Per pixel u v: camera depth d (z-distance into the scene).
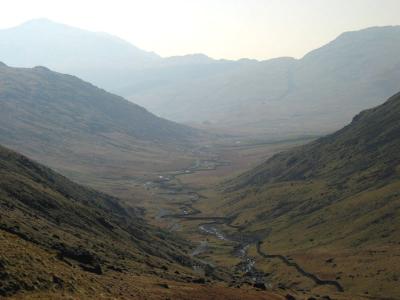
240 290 99.44
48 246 84.50
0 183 129.25
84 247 104.81
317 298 128.00
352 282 159.62
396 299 139.25
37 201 133.12
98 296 59.84
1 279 50.72
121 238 153.75
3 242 59.88
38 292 52.31
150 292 76.00
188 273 139.25
